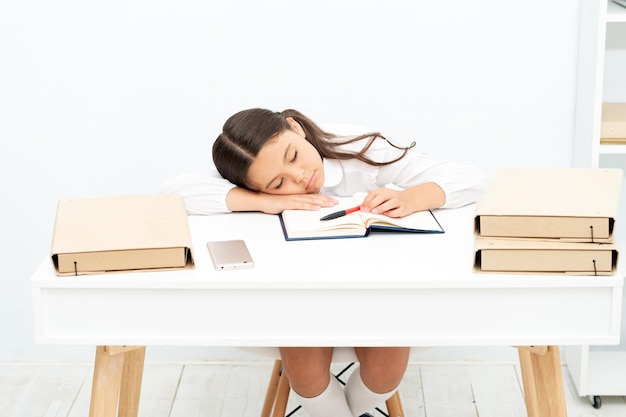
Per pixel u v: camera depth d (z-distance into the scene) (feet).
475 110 9.34
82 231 5.80
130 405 7.30
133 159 9.57
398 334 5.54
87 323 5.54
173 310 5.53
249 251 5.99
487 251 5.42
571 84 9.22
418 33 9.14
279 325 5.55
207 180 7.07
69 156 9.57
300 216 6.58
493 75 9.23
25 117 9.46
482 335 5.51
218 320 5.55
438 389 9.37
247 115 6.84
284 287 5.43
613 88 9.37
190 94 9.37
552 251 5.36
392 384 6.72
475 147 9.46
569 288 5.40
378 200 6.52
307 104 9.39
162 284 5.43
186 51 9.25
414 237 6.25
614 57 9.27
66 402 9.22
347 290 5.46
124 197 6.61
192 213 7.02
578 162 9.16
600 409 9.01
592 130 8.58
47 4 9.12
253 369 9.84
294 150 6.80
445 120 9.39
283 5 9.09
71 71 9.31
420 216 6.60
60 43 9.23
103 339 5.55
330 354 6.73
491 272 5.46
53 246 5.54
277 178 6.82
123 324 5.55
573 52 9.13
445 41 9.16
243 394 9.32
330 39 9.18
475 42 9.15
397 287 5.41
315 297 5.49
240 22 9.15
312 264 5.72
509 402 9.09
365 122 9.43
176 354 10.02
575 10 9.01
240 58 9.26
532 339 5.49
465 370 9.75
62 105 9.42
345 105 9.38
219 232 6.51
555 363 6.12
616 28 9.18
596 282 5.34
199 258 5.89
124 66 9.29
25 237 9.85
